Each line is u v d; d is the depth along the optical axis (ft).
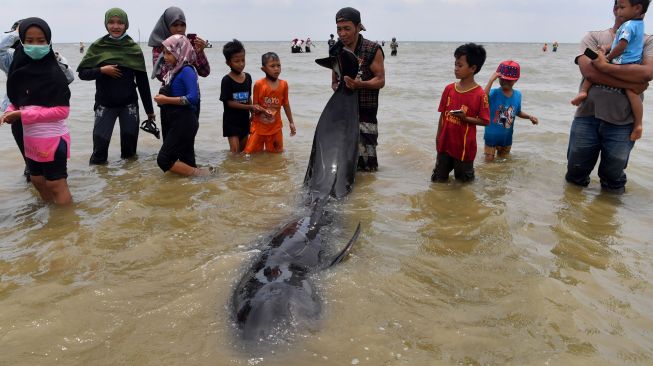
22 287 10.71
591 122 17.40
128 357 8.52
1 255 12.26
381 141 26.04
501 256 12.40
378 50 19.19
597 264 12.06
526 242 13.24
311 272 11.33
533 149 24.62
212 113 35.78
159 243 12.87
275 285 10.09
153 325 9.41
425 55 151.64
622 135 16.96
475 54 16.97
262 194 17.08
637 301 10.44
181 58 18.71
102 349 8.71
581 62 17.46
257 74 70.13
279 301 9.57
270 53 22.57
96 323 9.44
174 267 11.67
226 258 11.83
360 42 19.26
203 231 13.76
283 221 14.69
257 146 23.47
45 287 10.62
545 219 14.93
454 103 17.70
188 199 16.37
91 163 21.21
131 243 12.92
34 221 14.52
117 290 10.60
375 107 19.93
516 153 23.63
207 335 9.10
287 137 27.58
